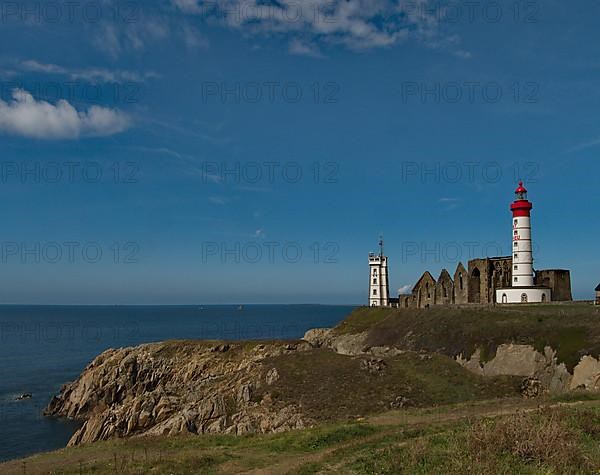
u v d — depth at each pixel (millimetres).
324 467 23859
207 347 106312
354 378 61656
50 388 108938
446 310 88250
